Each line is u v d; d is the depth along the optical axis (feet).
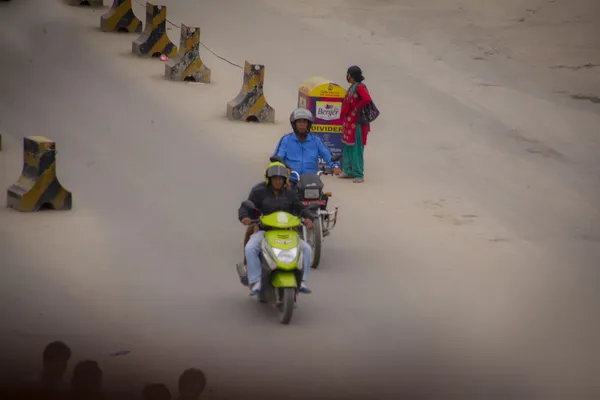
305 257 55.67
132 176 84.74
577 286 65.36
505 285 64.64
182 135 99.91
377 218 78.54
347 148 89.10
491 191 89.35
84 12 156.56
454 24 168.14
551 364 51.78
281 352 50.70
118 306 55.98
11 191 74.13
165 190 81.46
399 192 86.94
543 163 101.40
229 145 97.76
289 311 53.78
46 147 73.15
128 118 104.37
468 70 141.28
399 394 46.42
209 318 55.16
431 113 118.32
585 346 54.70
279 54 140.77
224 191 82.43
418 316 57.77
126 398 43.62
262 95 108.37
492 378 49.39
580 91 134.31
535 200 87.40
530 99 128.77
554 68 145.48
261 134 103.35
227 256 66.80
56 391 43.98
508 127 114.73
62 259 63.36
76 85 116.06
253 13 166.71
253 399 44.37
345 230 74.84
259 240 56.03
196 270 63.46
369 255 69.21
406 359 51.08
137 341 50.93
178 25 151.94
